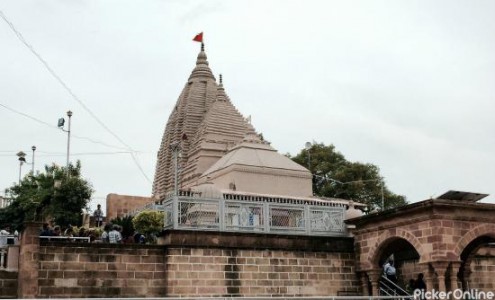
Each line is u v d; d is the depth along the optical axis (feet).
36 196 117.60
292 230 79.51
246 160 121.19
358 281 81.61
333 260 80.79
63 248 66.85
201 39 199.00
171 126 180.24
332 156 201.87
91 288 67.26
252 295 74.33
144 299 43.68
